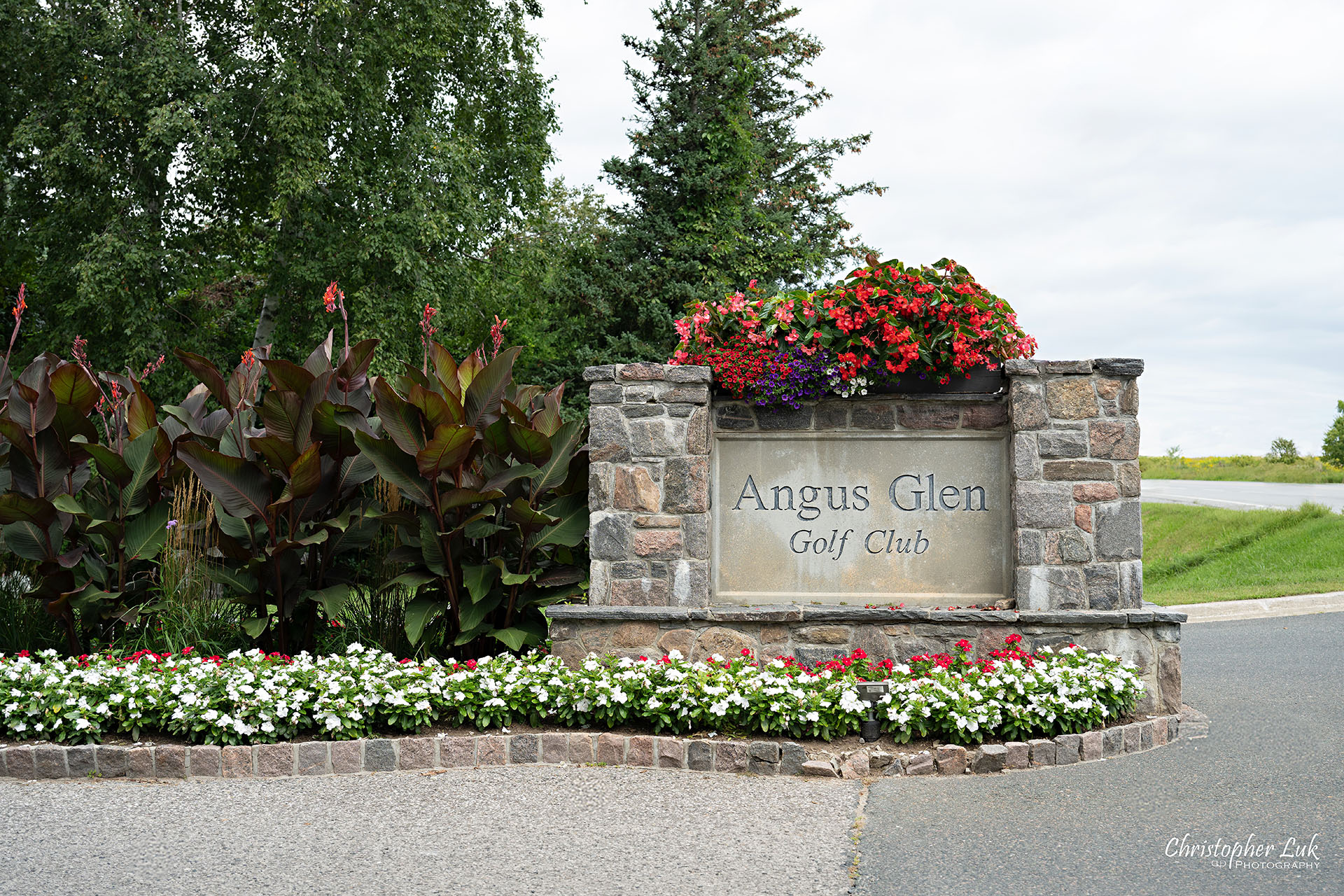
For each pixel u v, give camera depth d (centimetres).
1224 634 977
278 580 688
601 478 646
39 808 457
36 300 1847
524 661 632
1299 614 1105
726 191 2138
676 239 2078
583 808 451
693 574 638
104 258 1623
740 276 2152
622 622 633
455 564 694
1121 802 452
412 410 657
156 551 714
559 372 2072
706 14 2158
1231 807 439
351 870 372
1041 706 528
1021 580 618
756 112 2625
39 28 1667
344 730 541
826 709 533
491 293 2128
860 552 656
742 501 666
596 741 535
